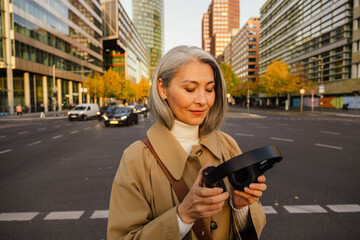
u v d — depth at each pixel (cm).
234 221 83
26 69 3136
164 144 80
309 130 1334
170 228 61
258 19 8975
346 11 3372
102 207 354
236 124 1702
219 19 16000
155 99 82
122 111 1708
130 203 75
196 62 74
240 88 7625
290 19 5081
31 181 476
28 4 3170
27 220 316
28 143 949
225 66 5509
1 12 2820
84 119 2286
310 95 4700
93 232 287
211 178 54
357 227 293
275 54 5903
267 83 4394
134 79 10075
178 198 75
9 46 2903
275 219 316
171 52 79
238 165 51
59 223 308
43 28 3500
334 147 824
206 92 77
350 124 1709
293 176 497
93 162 627
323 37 3931
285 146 844
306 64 4481
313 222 307
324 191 412
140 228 70
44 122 2088
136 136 1126
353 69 3356
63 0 4106
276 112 3722
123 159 84
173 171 77
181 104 75
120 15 8119
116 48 8450
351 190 416
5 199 387
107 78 5172
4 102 2981
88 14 5269
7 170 557
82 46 4906
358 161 625
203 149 87
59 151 781
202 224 74
